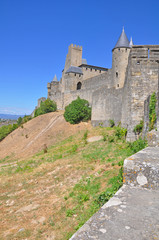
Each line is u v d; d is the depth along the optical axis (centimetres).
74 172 1383
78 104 4162
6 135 5103
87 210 756
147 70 1631
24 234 738
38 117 5244
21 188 1351
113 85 4041
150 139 800
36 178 1494
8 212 1002
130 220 246
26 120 5891
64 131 3925
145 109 1520
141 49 1641
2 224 866
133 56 1648
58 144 3203
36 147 3522
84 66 5984
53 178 1396
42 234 715
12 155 3516
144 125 1503
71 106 4275
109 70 4253
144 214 262
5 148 4153
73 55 6819
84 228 227
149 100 1337
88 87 5191
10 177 1670
